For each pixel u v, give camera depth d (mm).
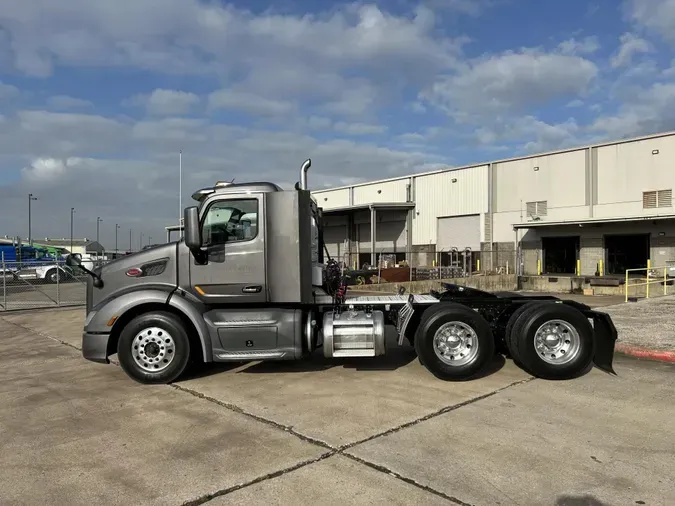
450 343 6824
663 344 8602
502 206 30750
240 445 4633
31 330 12312
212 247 6930
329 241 43375
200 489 3779
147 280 6992
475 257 32094
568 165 27844
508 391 6273
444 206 33938
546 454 4324
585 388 6391
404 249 36719
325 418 5336
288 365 7887
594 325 7070
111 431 5062
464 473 3977
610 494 3613
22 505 3570
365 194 39750
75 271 27344
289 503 3549
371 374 7254
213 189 7043
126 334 6789
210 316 6867
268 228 6918
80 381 7160
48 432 5062
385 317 7633
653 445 4508
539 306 6879
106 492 3758
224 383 6859
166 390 6562
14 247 39875
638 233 25125
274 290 6926
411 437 4750
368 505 3500
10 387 6879
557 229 28125
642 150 25094
